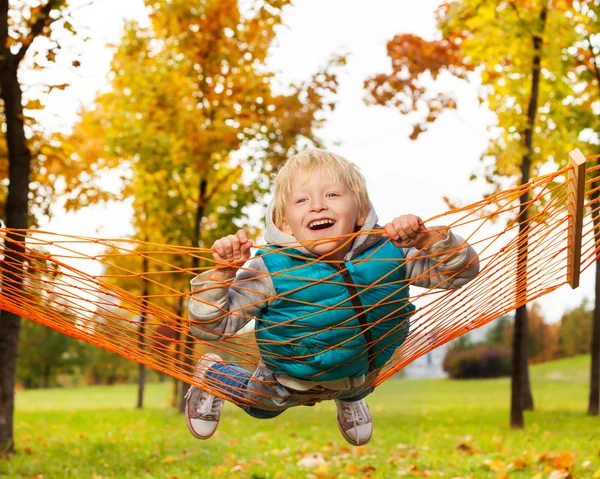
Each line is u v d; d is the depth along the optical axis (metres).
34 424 12.46
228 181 14.67
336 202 2.77
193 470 6.55
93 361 41.03
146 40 13.31
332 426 11.57
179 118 12.78
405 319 2.79
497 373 33.00
